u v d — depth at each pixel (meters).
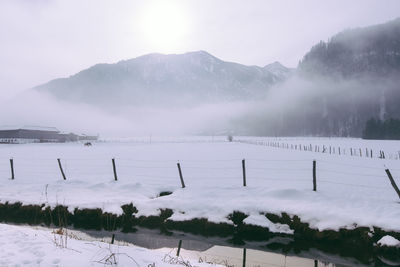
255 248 11.29
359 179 18.33
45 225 14.01
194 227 13.05
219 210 13.48
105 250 6.71
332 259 10.31
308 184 16.66
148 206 14.29
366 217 11.53
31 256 5.96
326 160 29.80
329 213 12.07
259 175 20.41
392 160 30.03
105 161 30.94
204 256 10.33
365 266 9.84
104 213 14.03
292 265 9.70
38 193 16.72
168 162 29.47
